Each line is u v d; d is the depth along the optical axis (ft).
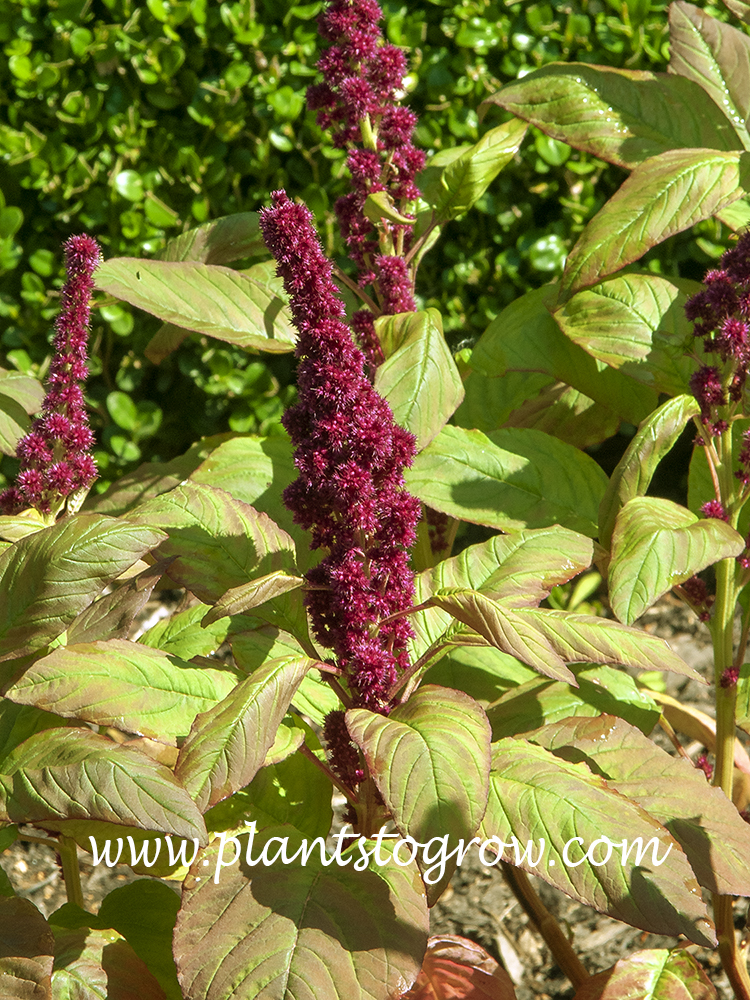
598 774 3.77
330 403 3.49
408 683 3.67
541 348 4.46
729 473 3.98
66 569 3.46
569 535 3.90
